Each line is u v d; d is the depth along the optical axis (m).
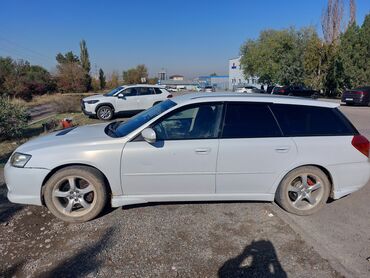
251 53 48.56
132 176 3.65
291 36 42.50
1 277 2.71
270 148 3.73
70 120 9.95
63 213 3.68
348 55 32.47
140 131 3.65
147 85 14.65
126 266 2.86
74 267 2.84
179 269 2.82
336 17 35.53
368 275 2.74
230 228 3.56
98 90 54.00
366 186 4.91
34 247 3.18
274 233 3.46
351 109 19.17
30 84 37.03
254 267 2.86
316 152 3.81
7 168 3.66
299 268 2.84
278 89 30.94
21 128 9.23
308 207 3.94
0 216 3.86
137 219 3.76
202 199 3.87
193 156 3.65
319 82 36.22
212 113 3.79
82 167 3.60
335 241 3.30
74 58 62.53
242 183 3.81
